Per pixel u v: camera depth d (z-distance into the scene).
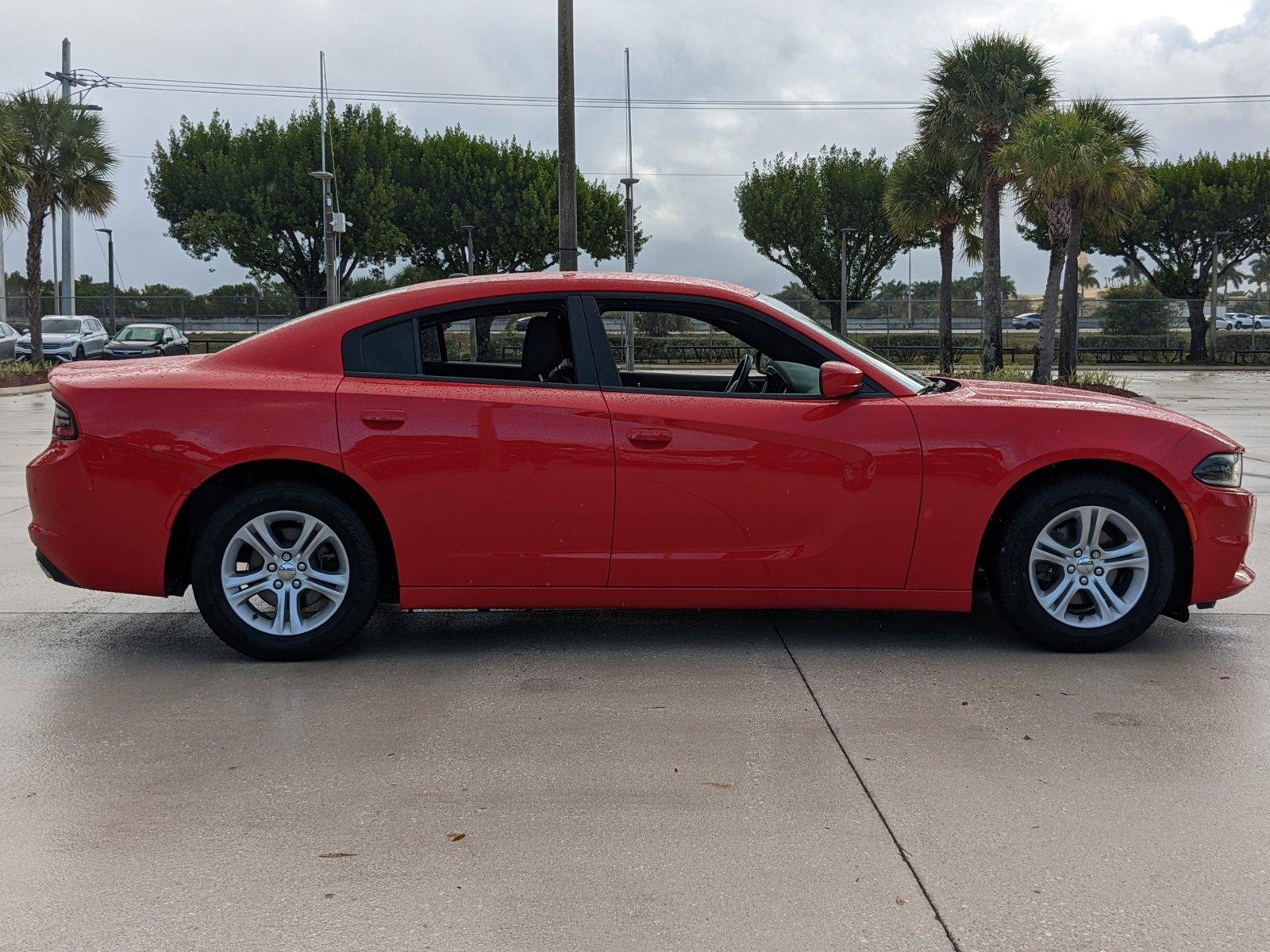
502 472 4.53
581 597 4.65
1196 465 4.65
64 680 4.46
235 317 41.38
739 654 4.77
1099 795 3.29
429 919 2.59
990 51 24.52
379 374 4.64
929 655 4.74
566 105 15.12
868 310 41.28
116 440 4.51
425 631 5.18
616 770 3.49
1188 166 43.06
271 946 2.47
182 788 3.37
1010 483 4.59
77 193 29.33
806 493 4.58
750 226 47.19
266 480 4.63
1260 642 4.96
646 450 4.54
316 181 41.22
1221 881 2.76
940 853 2.92
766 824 3.09
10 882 2.77
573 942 2.49
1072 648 4.75
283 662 4.68
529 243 44.12
